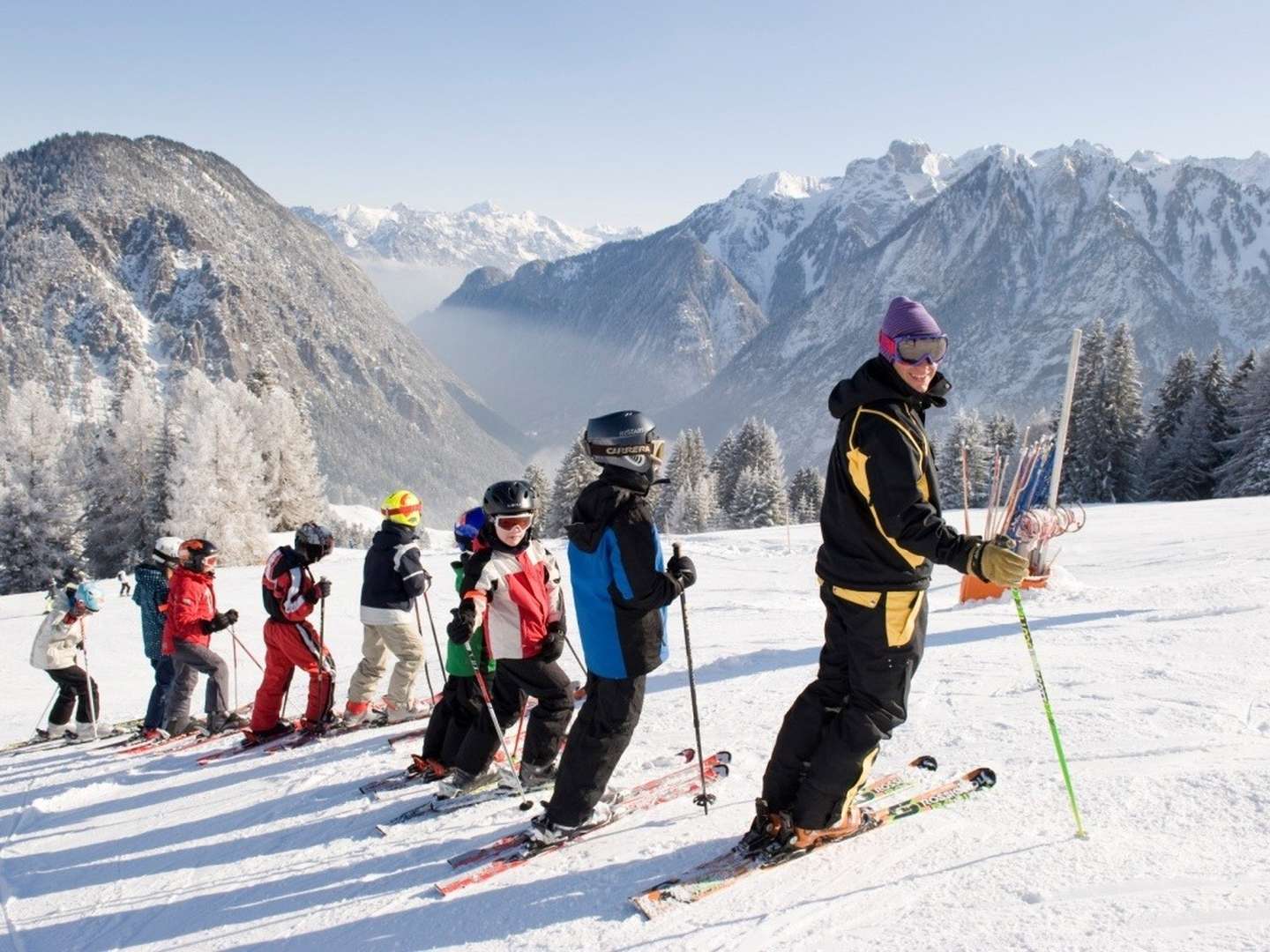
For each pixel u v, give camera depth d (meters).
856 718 2.88
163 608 7.50
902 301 2.71
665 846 3.29
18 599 25.47
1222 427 48.91
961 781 3.40
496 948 2.78
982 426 58.53
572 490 62.09
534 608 4.11
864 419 2.71
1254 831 2.77
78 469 50.25
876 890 2.74
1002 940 2.36
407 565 6.26
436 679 8.96
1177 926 2.30
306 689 9.47
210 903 3.64
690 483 72.94
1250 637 5.39
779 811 3.14
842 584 2.86
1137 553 13.76
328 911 3.32
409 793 4.55
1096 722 3.97
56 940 3.59
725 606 12.57
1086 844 2.83
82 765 7.02
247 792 5.14
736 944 2.56
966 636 6.84
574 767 3.40
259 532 48.41
